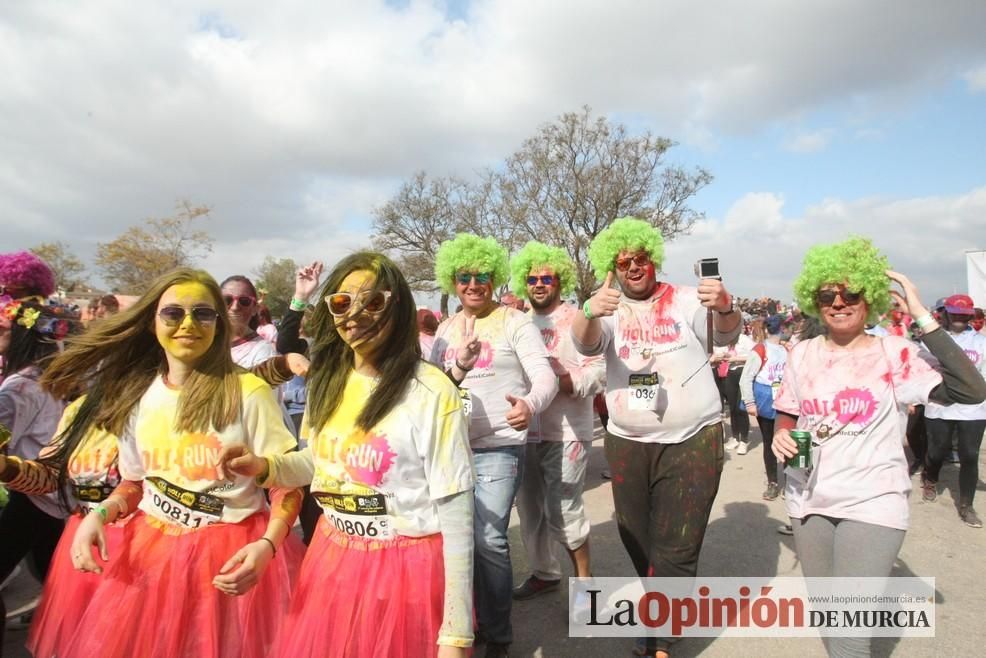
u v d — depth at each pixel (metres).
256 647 2.13
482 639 3.28
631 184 26.59
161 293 2.28
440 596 1.85
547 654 3.19
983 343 5.90
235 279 3.58
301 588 1.99
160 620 2.05
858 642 2.49
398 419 1.84
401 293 1.95
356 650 1.80
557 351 3.83
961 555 4.41
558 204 26.59
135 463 2.31
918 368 2.58
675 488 3.00
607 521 5.26
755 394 5.87
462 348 2.90
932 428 5.50
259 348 3.51
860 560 2.50
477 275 3.33
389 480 1.86
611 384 3.21
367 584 1.86
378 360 1.97
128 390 2.31
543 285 4.08
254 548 1.97
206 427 2.17
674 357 3.04
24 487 2.43
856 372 2.68
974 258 14.73
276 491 2.20
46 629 2.34
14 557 2.91
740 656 3.12
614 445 3.20
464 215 31.59
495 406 3.12
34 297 3.34
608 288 2.90
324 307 2.02
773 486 5.88
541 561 3.84
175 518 2.18
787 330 8.92
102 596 2.12
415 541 1.89
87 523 2.07
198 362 2.29
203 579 2.10
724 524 5.15
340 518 1.94
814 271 2.79
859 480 2.57
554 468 3.58
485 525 2.98
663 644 3.00
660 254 3.22
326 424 1.97
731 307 2.82
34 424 3.03
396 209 33.31
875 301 2.75
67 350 2.36
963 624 3.41
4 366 3.18
